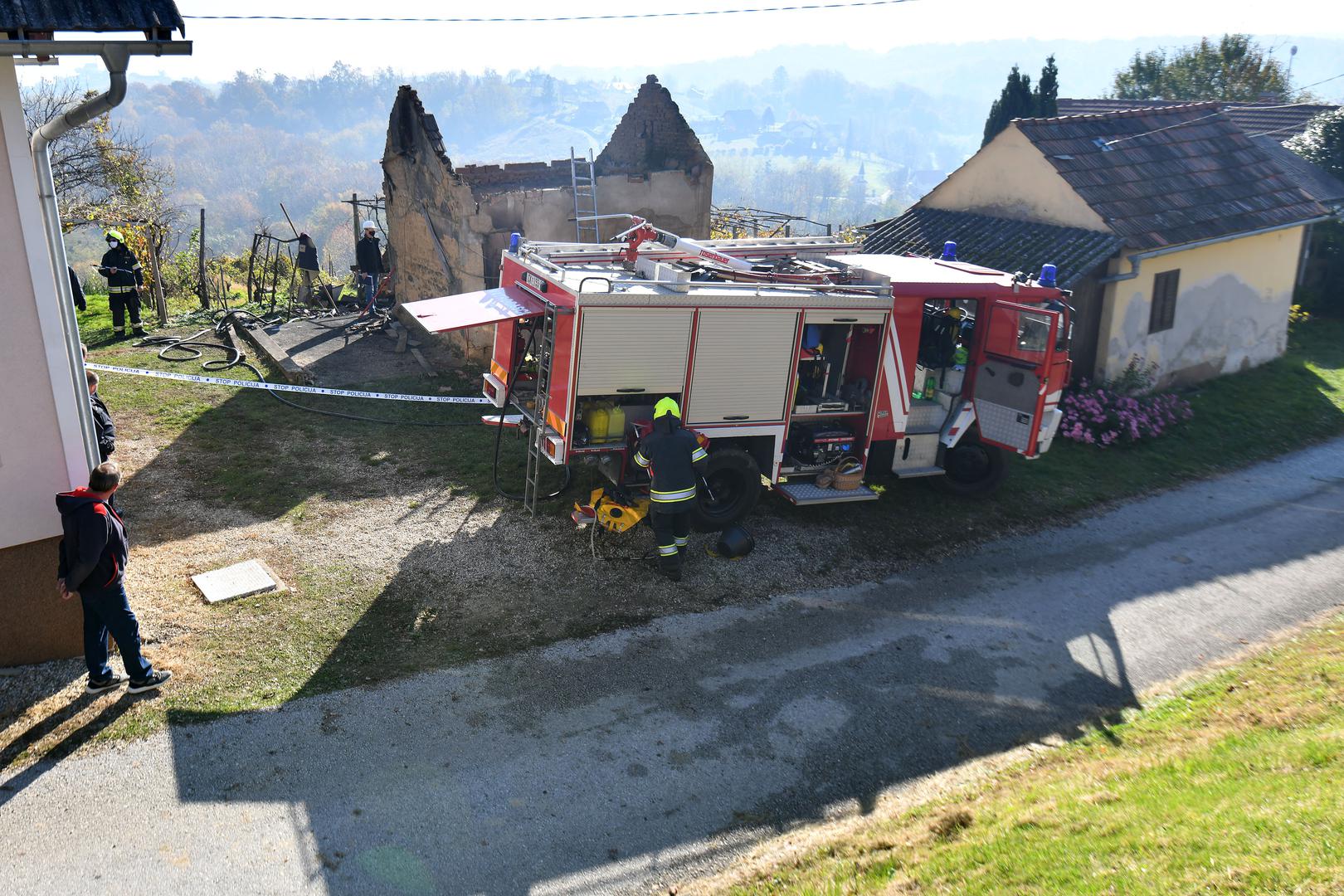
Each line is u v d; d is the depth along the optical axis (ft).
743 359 28.43
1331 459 43.01
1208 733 20.68
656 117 52.31
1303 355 58.70
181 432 35.47
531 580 26.81
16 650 20.98
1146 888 13.85
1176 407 45.32
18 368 19.24
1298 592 29.50
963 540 31.73
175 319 53.72
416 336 50.90
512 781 19.02
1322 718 20.34
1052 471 38.29
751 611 26.30
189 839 16.80
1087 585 29.27
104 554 19.24
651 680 22.77
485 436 37.14
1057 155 48.34
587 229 46.75
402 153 49.29
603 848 17.42
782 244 36.19
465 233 44.01
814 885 15.83
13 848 16.31
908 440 32.96
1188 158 53.11
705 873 16.92
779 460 30.32
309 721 20.22
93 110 18.12
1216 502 36.96
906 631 25.89
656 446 26.37
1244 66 126.21
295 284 64.28
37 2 16.31
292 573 26.04
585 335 25.93
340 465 33.50
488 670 22.62
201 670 21.50
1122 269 44.73
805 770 20.03
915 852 16.57
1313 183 70.54
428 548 28.02
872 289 30.01
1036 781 19.20
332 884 16.07
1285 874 13.50
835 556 29.81
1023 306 31.35
